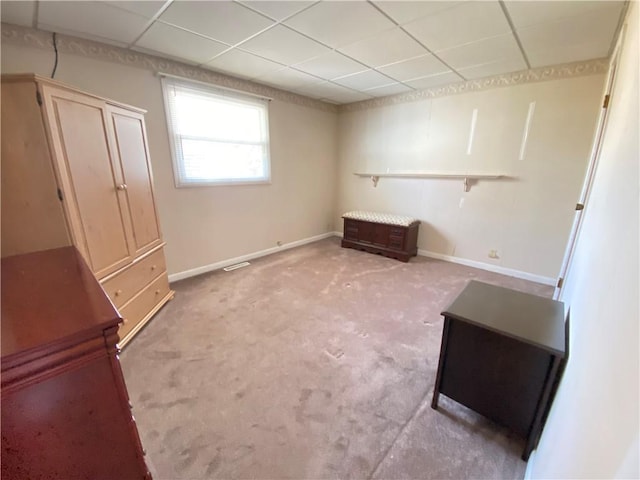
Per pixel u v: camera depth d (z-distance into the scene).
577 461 0.63
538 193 3.19
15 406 0.57
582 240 1.80
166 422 1.48
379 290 3.04
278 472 1.25
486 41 2.34
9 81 1.51
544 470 0.94
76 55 2.31
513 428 1.31
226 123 3.45
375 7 1.83
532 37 2.26
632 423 0.39
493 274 3.51
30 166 1.60
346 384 1.74
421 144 4.01
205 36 2.26
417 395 1.66
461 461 1.29
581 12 1.87
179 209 3.21
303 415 1.53
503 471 1.25
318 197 4.93
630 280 0.58
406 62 2.82
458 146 3.68
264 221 4.15
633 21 1.54
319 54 2.63
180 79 2.92
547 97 2.99
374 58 2.71
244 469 1.26
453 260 3.96
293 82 3.54
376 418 1.51
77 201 1.78
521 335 1.21
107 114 2.02
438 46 2.44
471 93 3.46
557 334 1.22
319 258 4.11
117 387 0.68
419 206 4.19
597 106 2.75
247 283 3.22
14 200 1.59
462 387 1.43
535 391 1.22
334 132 4.92
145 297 2.40
